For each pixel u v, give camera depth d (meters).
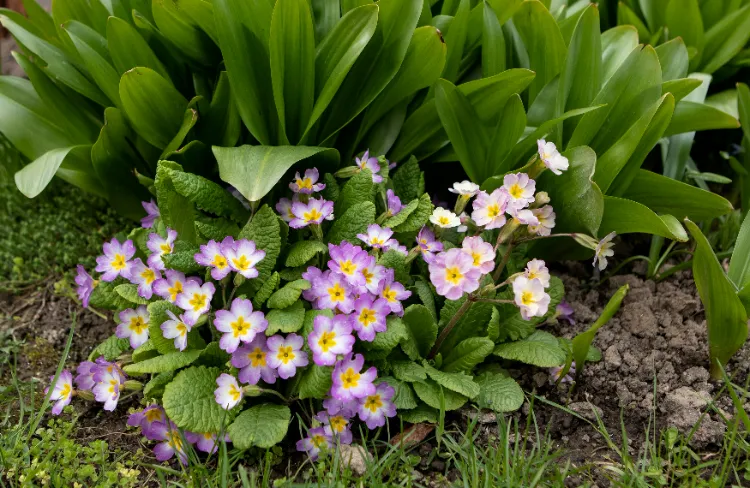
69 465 0.43
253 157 0.46
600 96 0.50
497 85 0.51
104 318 0.57
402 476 0.41
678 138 0.59
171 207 0.47
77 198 0.68
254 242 0.44
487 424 0.45
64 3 0.58
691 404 0.44
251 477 0.40
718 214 0.50
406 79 0.51
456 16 0.51
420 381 0.44
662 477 0.39
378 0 0.50
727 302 0.43
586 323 0.52
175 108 0.53
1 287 0.61
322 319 0.40
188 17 0.50
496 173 0.53
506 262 0.49
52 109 0.57
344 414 0.42
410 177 0.53
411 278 0.50
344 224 0.47
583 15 0.50
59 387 0.46
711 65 0.65
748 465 0.40
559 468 0.42
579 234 0.45
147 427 0.44
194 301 0.42
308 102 0.50
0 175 0.70
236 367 0.43
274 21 0.45
